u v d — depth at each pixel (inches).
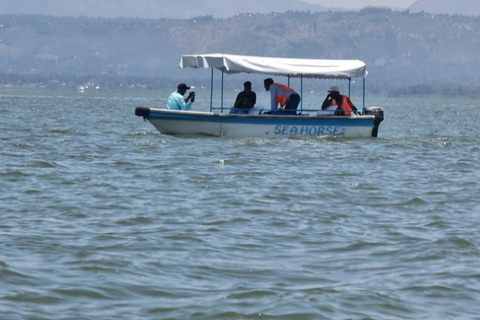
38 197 1878.7
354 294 1082.1
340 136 3459.6
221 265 1240.2
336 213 1745.8
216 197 1924.2
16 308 986.7
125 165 2549.2
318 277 1178.6
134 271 1186.6
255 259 1288.1
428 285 1138.7
